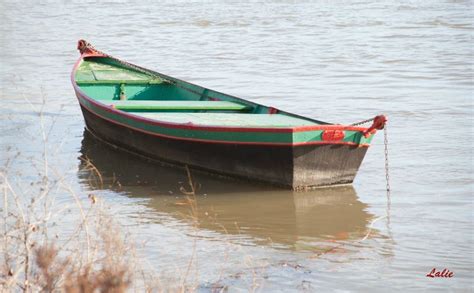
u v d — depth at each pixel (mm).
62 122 37469
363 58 57938
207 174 29344
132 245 19266
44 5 93312
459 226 24000
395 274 20375
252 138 27203
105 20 80438
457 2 88500
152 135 30234
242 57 59156
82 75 37469
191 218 24750
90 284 14031
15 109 39938
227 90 47188
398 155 31906
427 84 48000
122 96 36906
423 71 52375
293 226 24250
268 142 26938
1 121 37031
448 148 32781
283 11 85000
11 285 15031
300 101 43500
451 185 28109
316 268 20719
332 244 22703
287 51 61438
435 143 33562
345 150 27438
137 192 27391
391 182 28594
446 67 53750
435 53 59375
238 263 20969
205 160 28984
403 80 49469
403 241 22844
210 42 66375
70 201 25438
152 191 27516
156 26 76062
